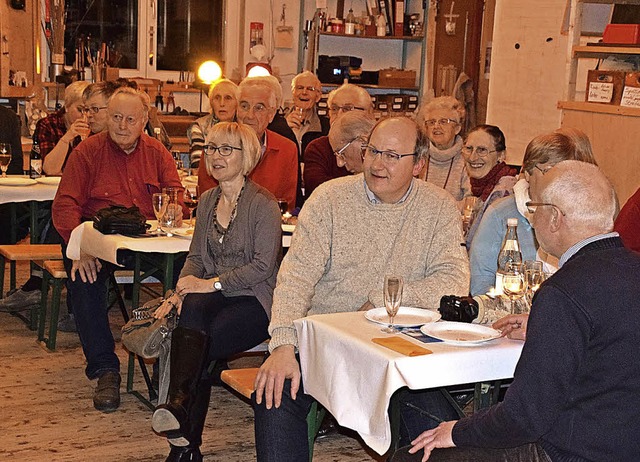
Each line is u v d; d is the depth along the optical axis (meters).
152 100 7.71
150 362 4.09
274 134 4.98
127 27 7.93
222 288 3.26
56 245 4.84
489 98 5.85
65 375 4.12
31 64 7.09
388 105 8.35
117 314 5.18
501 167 4.03
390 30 8.36
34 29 7.06
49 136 5.69
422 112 4.97
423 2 8.35
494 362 2.26
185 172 6.00
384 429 2.18
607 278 1.85
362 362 2.26
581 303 1.83
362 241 2.85
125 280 4.12
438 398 2.63
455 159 4.79
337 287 2.87
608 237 1.95
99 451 3.28
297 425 2.62
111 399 3.70
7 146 5.17
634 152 4.27
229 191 3.38
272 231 3.31
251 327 3.22
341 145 3.93
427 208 2.86
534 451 2.01
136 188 4.37
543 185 2.03
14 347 4.50
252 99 4.84
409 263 2.84
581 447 1.86
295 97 6.29
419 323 2.49
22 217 5.24
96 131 5.06
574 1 4.66
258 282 3.27
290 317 2.70
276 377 2.57
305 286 2.79
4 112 5.58
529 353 1.85
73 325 4.81
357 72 8.31
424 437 2.12
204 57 8.23
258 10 8.13
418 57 8.50
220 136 3.33
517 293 2.65
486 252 3.16
